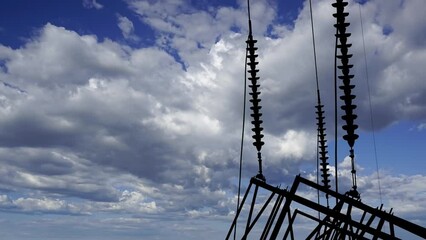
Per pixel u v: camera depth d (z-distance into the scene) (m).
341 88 17.89
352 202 15.97
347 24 18.25
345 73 17.91
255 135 22.52
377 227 18.89
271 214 21.45
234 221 22.81
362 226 16.56
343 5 18.52
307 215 31.55
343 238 16.84
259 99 22.92
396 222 14.61
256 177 22.12
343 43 18.22
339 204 16.66
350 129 17.83
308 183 16.89
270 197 21.92
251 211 22.03
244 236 21.78
